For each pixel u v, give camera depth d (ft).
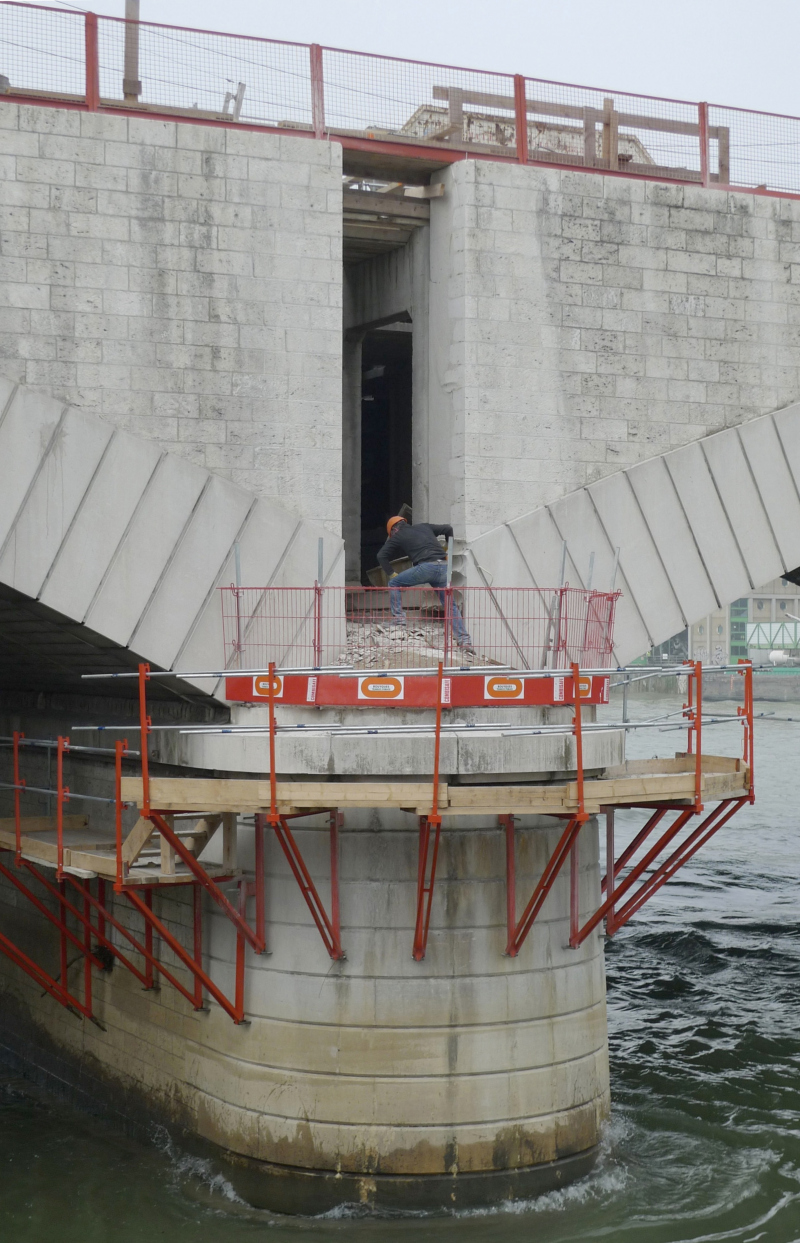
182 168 50.31
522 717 48.16
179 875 46.85
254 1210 46.70
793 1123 54.49
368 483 98.17
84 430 48.42
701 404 58.44
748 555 59.67
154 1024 53.78
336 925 46.39
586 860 50.26
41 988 64.39
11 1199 47.83
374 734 45.37
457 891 46.88
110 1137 54.54
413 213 56.90
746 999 73.82
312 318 52.01
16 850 54.60
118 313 49.37
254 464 51.21
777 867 114.32
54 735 66.23
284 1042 47.09
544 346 55.57
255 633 51.13
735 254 59.21
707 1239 44.09
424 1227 44.96
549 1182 47.26
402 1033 46.32
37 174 48.39
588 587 56.08
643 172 59.26
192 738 50.06
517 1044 47.16
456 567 54.29
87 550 48.52
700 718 46.16
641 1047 64.85
